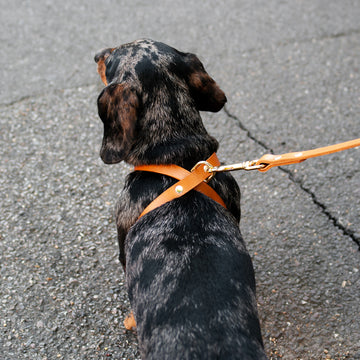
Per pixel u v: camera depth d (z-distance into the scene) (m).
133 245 0.66
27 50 1.41
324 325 0.84
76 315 0.85
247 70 1.33
